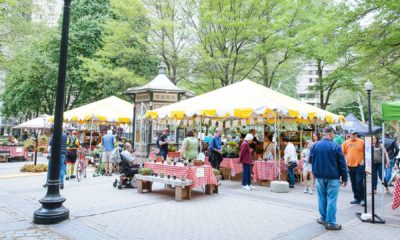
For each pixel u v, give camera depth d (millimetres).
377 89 22188
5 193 8945
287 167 11461
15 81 32406
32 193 8938
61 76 6316
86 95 30516
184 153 9992
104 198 8453
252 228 5922
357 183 8414
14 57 22078
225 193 9633
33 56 27453
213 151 12148
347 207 8086
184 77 23922
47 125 22953
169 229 5781
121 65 25078
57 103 6301
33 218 6055
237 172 12648
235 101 11484
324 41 18969
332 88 24266
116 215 6703
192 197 8906
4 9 19828
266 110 10438
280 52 22578
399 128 18297
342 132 21297
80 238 5199
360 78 21781
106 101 19344
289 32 21031
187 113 11445
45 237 5207
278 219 6602
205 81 23500
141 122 15938
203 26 21016
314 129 15281
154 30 22188
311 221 6496
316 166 6191
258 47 20344
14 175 12812
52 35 29016
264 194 9578
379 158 10508
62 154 9727
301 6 20500
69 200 8078
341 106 43281
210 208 7531
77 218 6391
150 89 15453
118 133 22094
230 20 19953
